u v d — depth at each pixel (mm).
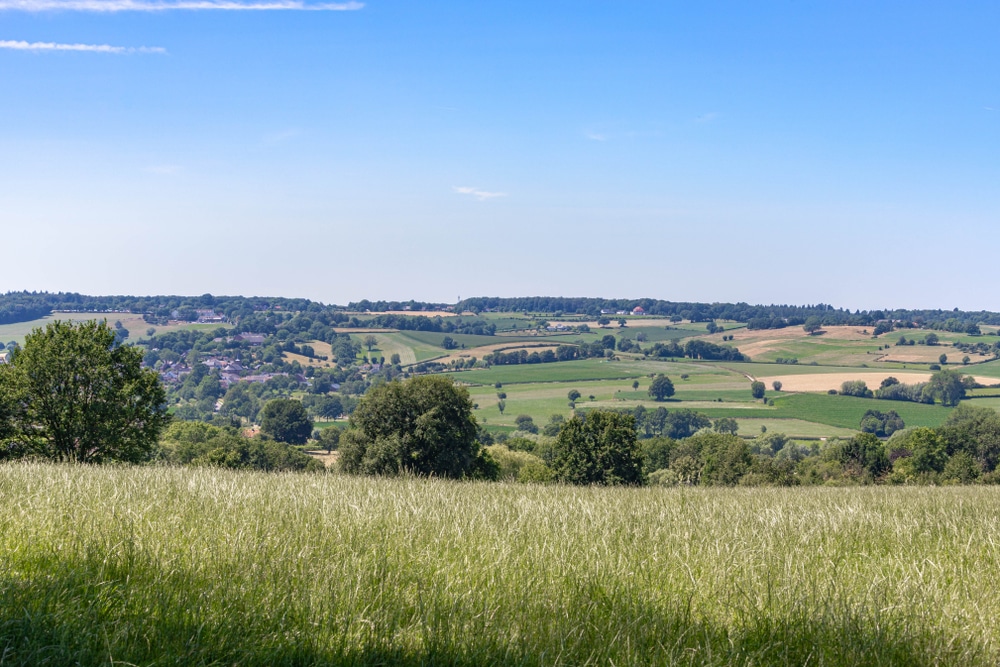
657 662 4699
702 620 5355
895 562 7273
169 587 5320
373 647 4668
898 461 83938
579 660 4684
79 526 6938
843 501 13531
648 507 11422
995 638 5340
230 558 6164
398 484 14766
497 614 5305
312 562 6148
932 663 4855
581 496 13383
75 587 5180
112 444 28875
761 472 72938
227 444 85500
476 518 8914
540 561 6766
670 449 95188
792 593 5969
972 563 7441
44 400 28453
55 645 4273
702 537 8258
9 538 6516
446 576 6109
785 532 8797
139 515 7656
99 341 29703
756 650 4984
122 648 4332
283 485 12469
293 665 4469
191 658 4297
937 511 11781
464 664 4590
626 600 5750
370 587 5652
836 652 4961
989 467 85562
